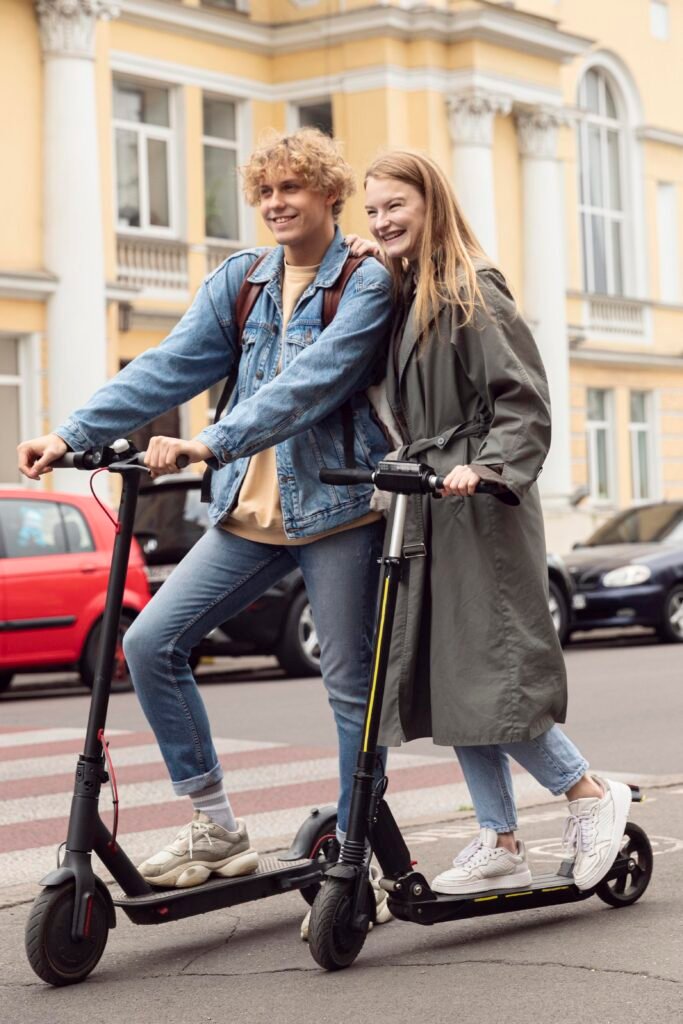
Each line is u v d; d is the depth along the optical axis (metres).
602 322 31.95
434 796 8.37
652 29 33.91
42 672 15.72
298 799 8.38
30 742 10.97
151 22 24.83
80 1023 4.50
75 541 14.61
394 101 26.20
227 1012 4.55
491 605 5.05
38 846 7.34
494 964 4.91
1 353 21.98
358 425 5.26
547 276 29.08
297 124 27.08
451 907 5.07
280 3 26.70
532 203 28.89
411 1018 4.41
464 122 27.00
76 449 4.99
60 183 22.00
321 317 5.19
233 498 5.20
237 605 5.29
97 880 4.90
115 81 24.75
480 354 5.00
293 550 5.29
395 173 5.12
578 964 4.86
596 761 9.49
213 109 26.31
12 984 4.92
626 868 5.53
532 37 27.83
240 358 5.34
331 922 4.82
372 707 4.88
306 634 15.66
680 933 5.20
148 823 7.79
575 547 20.48
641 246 33.41
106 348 22.69
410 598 5.11
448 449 5.08
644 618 18.73
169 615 5.17
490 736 5.01
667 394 33.50
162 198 25.36
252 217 26.53
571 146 31.47
